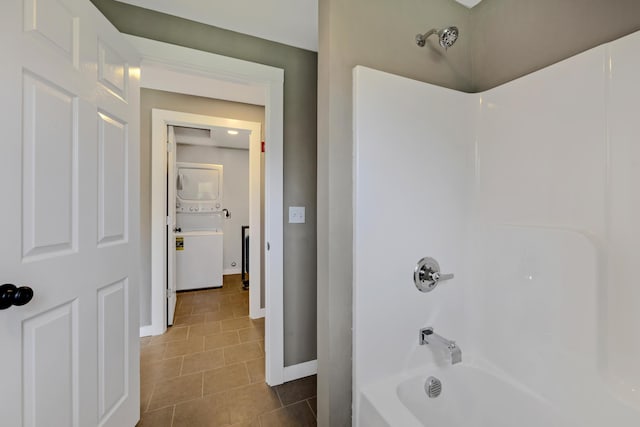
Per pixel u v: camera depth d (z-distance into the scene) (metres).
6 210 0.77
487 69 1.41
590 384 0.94
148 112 2.44
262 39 1.76
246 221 4.92
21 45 0.81
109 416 1.19
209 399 1.62
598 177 0.97
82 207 1.04
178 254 3.78
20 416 0.81
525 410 1.11
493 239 1.29
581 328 0.97
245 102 2.79
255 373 1.88
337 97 1.10
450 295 1.34
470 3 1.46
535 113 1.15
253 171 2.86
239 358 2.07
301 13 1.54
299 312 1.86
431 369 1.25
